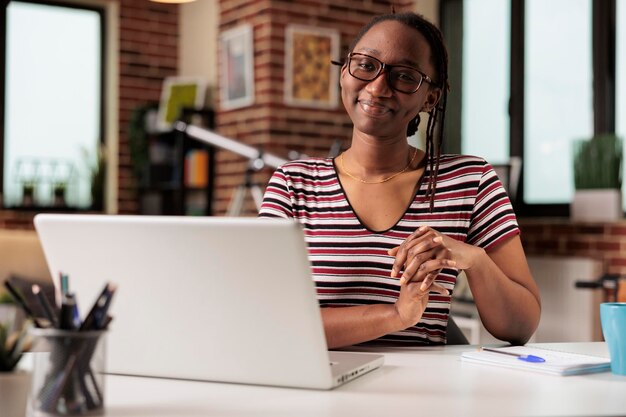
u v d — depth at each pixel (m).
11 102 6.20
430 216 1.64
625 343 1.26
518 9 4.77
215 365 1.21
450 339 1.79
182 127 4.72
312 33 5.24
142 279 1.20
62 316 0.99
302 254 1.09
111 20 6.58
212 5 6.34
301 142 5.24
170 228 1.15
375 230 1.62
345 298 1.62
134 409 1.04
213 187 5.78
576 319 4.01
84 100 6.52
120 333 1.25
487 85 5.03
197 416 1.01
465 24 5.18
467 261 1.46
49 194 6.32
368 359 1.31
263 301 1.14
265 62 5.16
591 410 1.03
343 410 1.03
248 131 5.33
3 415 1.04
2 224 6.03
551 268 4.14
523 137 4.77
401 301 1.42
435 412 1.02
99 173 6.37
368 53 1.60
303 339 1.13
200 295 1.18
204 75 6.43
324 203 1.67
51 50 6.37
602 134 4.24
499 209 1.66
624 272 3.88
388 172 1.67
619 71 4.31
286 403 1.08
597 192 4.03
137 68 6.64
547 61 4.64
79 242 1.21
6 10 6.16
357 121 1.62
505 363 1.32
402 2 5.45
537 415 1.00
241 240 1.12
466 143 5.16
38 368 0.99
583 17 4.44
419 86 1.59
